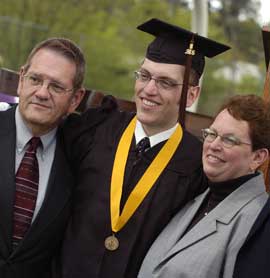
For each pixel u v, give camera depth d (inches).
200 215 239.0
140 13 1865.2
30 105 244.4
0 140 249.3
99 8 1782.7
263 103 228.2
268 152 228.5
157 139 264.2
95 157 265.1
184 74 265.0
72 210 261.7
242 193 227.3
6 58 1289.4
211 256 218.4
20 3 1669.5
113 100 283.3
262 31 283.4
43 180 252.1
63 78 245.4
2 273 240.8
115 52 1753.2
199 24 740.7
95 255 251.4
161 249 240.2
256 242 212.2
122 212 253.4
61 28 1708.9
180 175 260.4
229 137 224.4
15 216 243.4
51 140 257.9
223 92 1373.0
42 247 249.3
